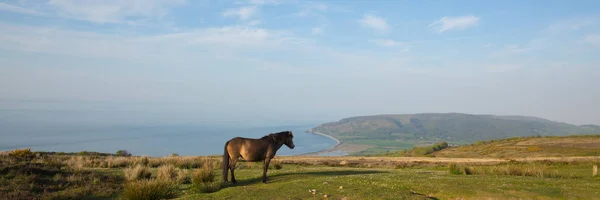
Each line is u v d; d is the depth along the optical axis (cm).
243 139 1593
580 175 2066
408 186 1371
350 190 1281
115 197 1478
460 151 8444
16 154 2820
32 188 1537
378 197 1169
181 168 2584
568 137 8750
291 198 1194
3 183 1558
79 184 1684
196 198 1263
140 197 1348
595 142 7388
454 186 1344
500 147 7944
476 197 1190
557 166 2894
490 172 2109
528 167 2200
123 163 2677
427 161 5019
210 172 1783
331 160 5044
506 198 1159
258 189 1368
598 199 1138
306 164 3803
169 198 1390
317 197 1197
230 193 1320
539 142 8138
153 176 1956
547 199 1153
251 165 2845
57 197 1428
